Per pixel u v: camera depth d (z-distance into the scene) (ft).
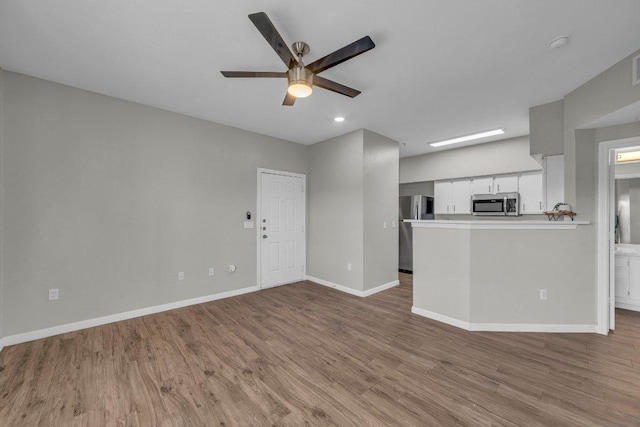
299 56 7.05
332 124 12.87
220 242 12.84
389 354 7.86
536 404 5.82
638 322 9.99
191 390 6.28
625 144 8.59
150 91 9.59
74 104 9.27
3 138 8.09
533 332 9.23
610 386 6.38
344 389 6.34
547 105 10.37
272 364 7.35
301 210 16.17
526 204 14.99
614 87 7.73
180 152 11.62
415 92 9.58
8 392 6.15
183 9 5.81
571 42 6.82
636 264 11.16
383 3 5.63
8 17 5.98
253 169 14.05
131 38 6.77
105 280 9.87
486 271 9.41
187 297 11.83
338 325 9.86
